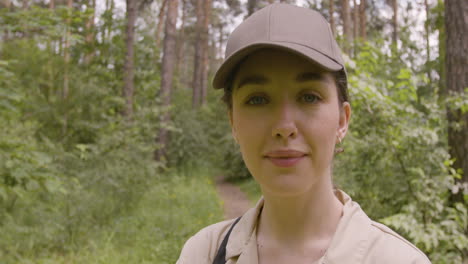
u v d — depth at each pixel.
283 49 0.70
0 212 4.75
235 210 8.63
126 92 9.33
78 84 8.02
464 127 3.70
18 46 6.92
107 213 6.05
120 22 9.77
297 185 0.72
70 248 4.65
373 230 0.76
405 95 3.77
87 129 7.92
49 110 7.41
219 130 15.22
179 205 7.84
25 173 3.44
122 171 6.86
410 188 3.53
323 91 0.73
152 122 11.14
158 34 16.50
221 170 14.52
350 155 4.07
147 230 5.72
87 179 6.17
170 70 11.88
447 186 3.43
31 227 4.82
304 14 0.76
